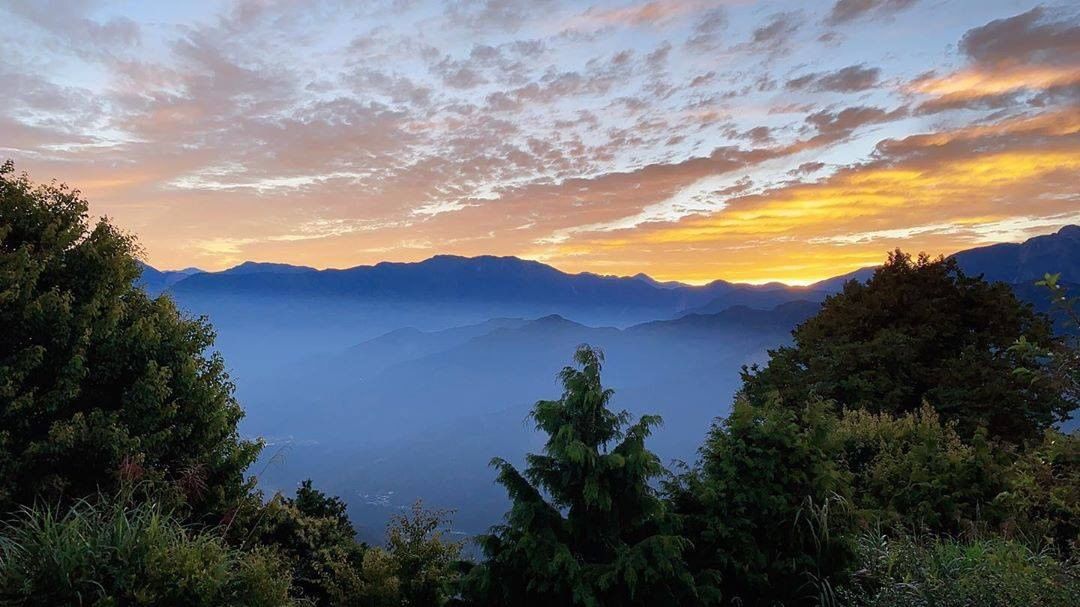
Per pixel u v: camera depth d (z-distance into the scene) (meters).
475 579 5.39
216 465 9.35
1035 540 5.35
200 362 10.37
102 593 4.08
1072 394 3.84
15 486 6.74
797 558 5.43
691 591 5.18
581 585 4.87
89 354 8.54
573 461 5.34
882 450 7.73
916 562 4.68
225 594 4.65
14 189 8.70
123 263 9.24
